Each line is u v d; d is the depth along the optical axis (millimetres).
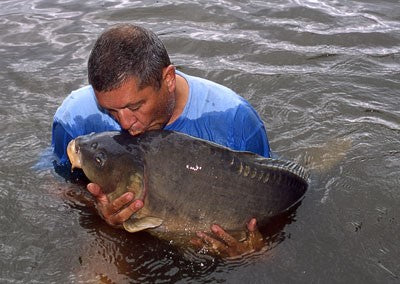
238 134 1309
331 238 1244
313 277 1142
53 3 2701
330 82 2016
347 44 2309
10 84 1967
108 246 1215
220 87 1334
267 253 1194
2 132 1683
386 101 1916
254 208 1201
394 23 2514
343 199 1376
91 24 2447
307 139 1696
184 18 2510
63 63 2115
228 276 1146
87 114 1335
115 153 1179
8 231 1265
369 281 1135
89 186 1167
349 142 1665
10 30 2387
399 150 1622
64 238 1240
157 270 1160
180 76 1297
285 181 1241
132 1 2691
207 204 1164
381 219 1313
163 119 1198
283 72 2072
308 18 2535
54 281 1130
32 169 1475
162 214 1165
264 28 2424
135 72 1074
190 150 1167
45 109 1822
